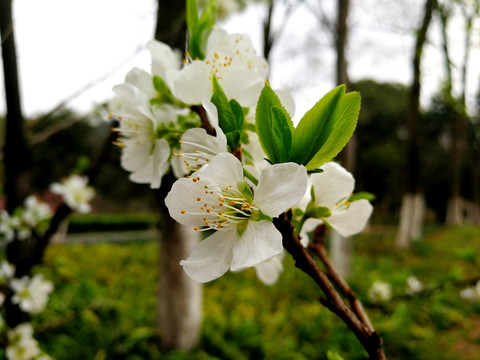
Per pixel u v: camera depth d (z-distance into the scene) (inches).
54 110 104.0
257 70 41.3
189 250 168.1
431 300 229.1
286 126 28.5
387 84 924.0
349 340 178.7
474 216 1059.3
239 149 32.2
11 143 103.9
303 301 243.9
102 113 99.7
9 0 90.4
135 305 234.4
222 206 31.0
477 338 213.5
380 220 1117.1
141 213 1159.0
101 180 1016.9
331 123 28.8
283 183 28.1
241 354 178.2
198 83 34.9
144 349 167.9
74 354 172.6
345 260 293.7
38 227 110.3
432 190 1263.5
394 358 183.0
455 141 912.3
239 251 29.2
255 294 262.1
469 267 363.6
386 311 194.7
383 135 1096.8
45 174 756.6
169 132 38.9
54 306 206.2
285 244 28.9
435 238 653.3
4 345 97.8
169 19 107.1
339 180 35.1
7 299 103.4
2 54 97.6
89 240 622.5
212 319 207.9
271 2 227.5
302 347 181.5
